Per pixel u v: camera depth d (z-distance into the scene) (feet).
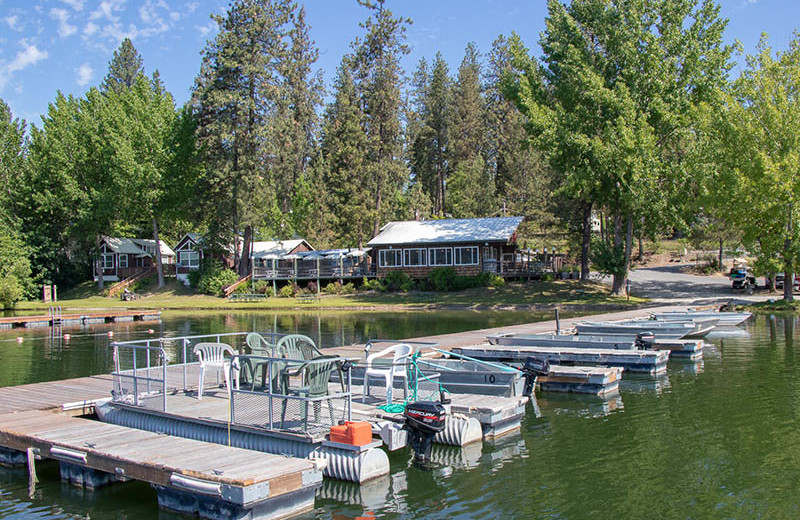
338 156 209.67
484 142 257.14
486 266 168.55
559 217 172.35
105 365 69.92
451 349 64.28
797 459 32.09
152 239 257.55
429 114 256.32
